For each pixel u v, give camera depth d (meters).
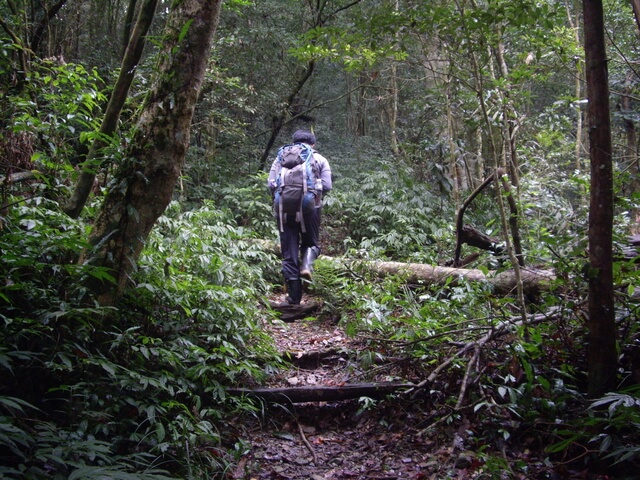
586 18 2.71
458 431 3.14
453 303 4.48
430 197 8.80
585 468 2.73
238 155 10.70
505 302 3.90
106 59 9.44
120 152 3.31
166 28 3.30
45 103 4.50
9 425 1.98
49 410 2.78
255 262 6.84
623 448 2.29
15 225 3.26
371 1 9.59
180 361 3.44
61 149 3.94
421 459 3.08
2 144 3.70
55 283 3.11
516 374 3.27
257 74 10.44
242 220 8.82
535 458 2.88
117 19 9.93
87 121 4.13
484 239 5.68
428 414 3.48
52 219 3.42
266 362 4.08
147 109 3.30
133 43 3.48
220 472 2.87
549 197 4.73
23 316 2.84
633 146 7.85
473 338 3.90
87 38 9.91
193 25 3.25
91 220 4.18
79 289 3.00
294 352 4.54
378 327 4.27
